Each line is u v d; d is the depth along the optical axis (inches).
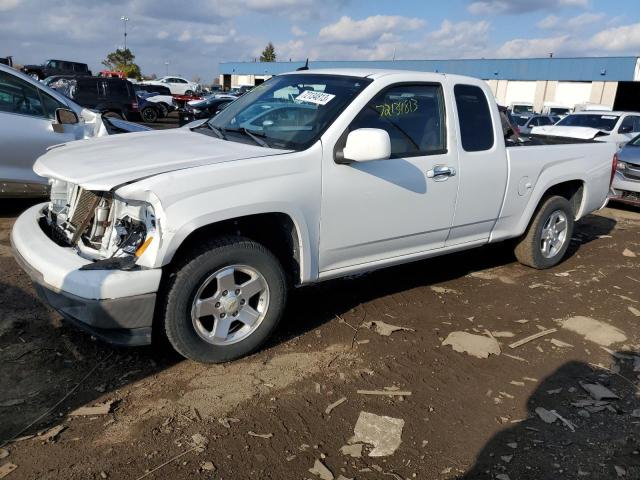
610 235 307.7
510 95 1737.2
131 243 125.6
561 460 113.9
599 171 237.8
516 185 199.5
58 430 112.1
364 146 138.7
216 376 135.5
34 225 146.2
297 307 178.5
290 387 132.9
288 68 2341.3
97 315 119.3
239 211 130.0
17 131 249.3
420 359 150.3
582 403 134.3
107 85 753.0
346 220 152.3
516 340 165.5
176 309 128.6
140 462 105.0
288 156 139.3
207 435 113.9
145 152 142.3
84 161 138.8
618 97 1611.7
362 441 115.5
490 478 107.3
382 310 180.1
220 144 151.4
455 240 188.1
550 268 235.3
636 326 181.2
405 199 163.5
